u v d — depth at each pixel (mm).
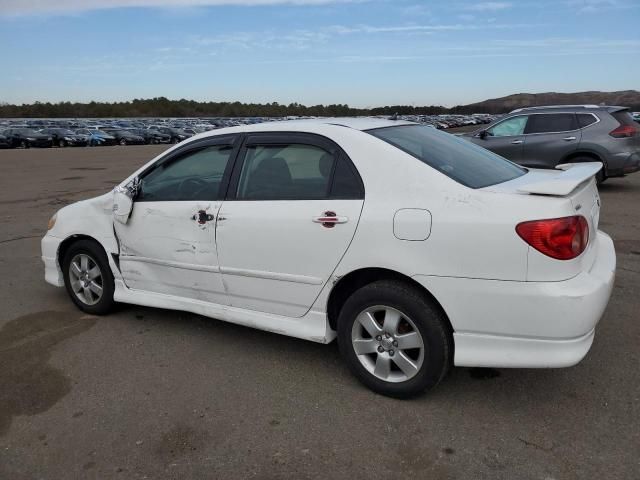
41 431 3025
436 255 2891
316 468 2639
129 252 4289
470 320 2877
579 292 2697
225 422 3047
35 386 3512
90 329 4406
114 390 3434
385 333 3156
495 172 3441
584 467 2564
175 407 3215
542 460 2625
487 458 2658
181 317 4613
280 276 3447
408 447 2770
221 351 3947
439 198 2934
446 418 3006
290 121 3715
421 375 3074
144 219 4113
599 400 3121
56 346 4098
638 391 3197
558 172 3809
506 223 2748
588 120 9875
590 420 2932
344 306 3262
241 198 3639
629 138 9656
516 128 10555
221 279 3758
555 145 10055
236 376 3570
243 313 3742
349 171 3232
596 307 2752
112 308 4637
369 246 3070
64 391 3441
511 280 2756
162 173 4117
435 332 2982
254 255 3529
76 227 4598
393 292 3051
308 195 3348
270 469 2643
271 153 3584
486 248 2779
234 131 3820
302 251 3314
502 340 2846
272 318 3607
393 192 3061
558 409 3047
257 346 4016
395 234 2990
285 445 2822
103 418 3127
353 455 2723
